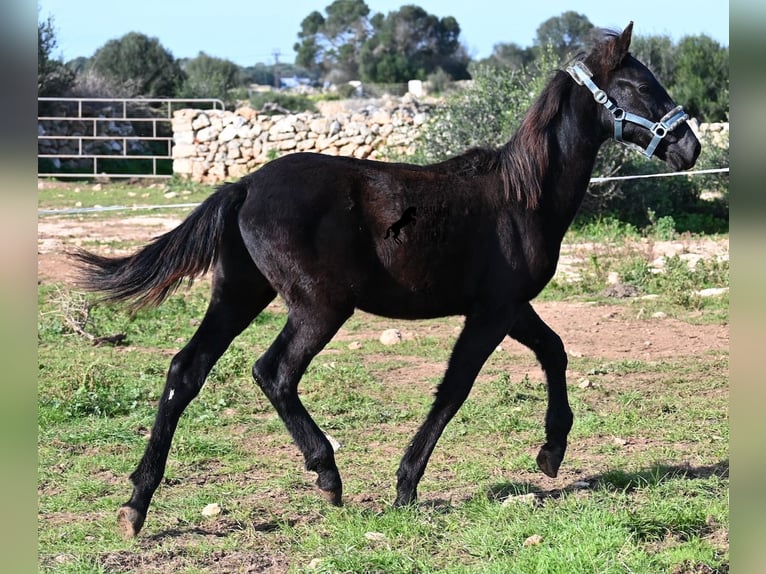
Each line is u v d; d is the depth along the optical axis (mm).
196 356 5336
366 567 4605
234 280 5438
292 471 6398
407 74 79125
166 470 6340
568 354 9844
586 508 5254
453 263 5449
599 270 13992
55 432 7188
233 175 27484
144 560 4801
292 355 5273
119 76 38500
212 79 41812
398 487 5496
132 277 5180
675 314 11727
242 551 4930
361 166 5457
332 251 5234
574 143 5777
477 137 20266
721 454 6613
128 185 27484
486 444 7000
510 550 4840
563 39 66562
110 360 9492
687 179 21391
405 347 10336
